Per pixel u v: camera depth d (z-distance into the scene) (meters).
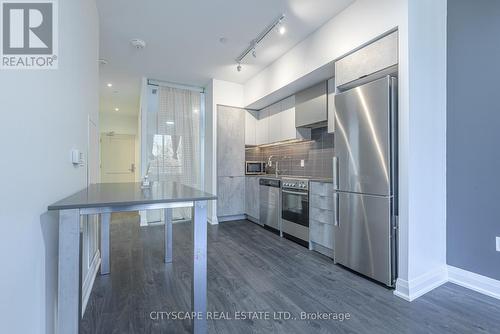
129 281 2.34
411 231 2.05
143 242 3.54
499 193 2.05
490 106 2.09
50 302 1.29
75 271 1.25
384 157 2.17
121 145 7.66
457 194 2.29
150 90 4.67
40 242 1.16
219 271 2.55
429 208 2.20
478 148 2.16
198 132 5.05
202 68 4.12
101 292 2.13
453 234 2.32
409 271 2.03
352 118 2.47
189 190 1.95
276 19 2.73
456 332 1.60
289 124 4.07
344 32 2.55
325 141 3.78
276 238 3.71
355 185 2.45
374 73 2.32
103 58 3.74
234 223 4.63
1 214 0.86
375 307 1.90
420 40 2.12
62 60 1.50
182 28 2.94
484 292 2.10
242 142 4.89
